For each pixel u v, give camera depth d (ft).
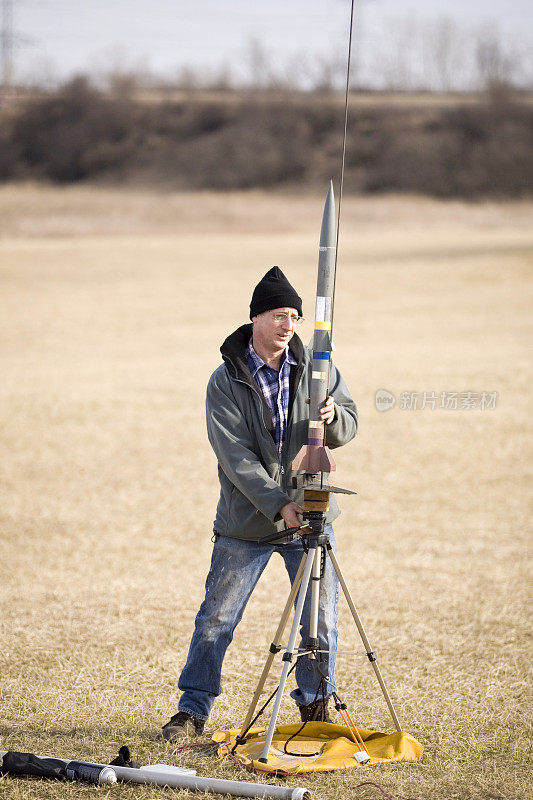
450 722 56.85
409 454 149.28
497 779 48.83
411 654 69.67
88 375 213.66
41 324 278.46
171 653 69.41
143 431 166.30
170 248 442.50
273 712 50.01
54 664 67.05
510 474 138.10
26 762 48.62
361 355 228.43
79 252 425.28
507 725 56.54
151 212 637.30
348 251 426.92
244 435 54.24
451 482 133.59
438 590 86.17
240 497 54.65
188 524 114.52
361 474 138.21
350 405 56.59
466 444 155.12
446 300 309.22
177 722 54.65
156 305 309.63
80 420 173.88
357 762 49.93
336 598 55.98
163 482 136.26
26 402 187.62
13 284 345.51
